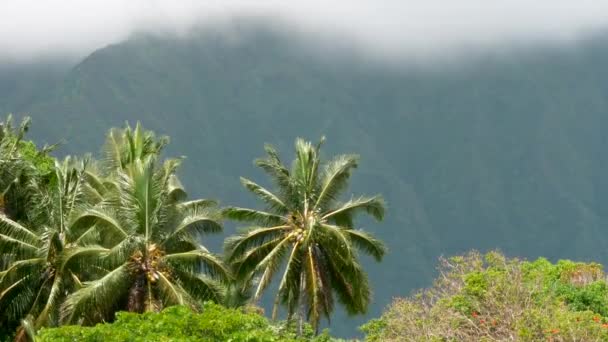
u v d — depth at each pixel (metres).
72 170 60.81
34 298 57.25
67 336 37.75
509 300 46.09
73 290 57.22
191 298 55.56
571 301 61.53
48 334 37.91
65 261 55.03
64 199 59.25
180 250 58.75
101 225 56.69
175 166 62.00
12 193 65.12
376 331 52.78
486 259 52.84
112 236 57.06
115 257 54.84
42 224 60.69
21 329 55.66
